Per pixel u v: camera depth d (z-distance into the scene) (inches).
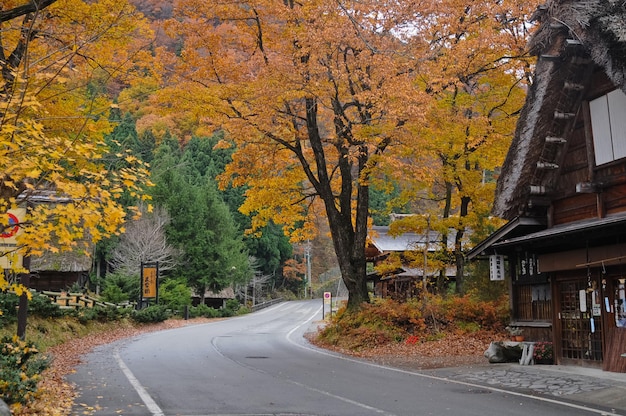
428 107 647.1
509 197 510.9
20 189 284.2
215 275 2011.6
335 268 3368.6
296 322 1534.2
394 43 689.6
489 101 796.6
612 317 459.5
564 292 519.5
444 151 791.1
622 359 439.5
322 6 657.6
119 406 339.9
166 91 708.7
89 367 547.5
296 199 933.2
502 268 598.9
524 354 528.4
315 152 845.2
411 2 677.3
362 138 693.3
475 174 813.9
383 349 716.7
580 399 361.4
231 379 463.2
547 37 458.0
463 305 795.4
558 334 519.2
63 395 373.7
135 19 449.1
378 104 634.2
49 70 369.7
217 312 1882.4
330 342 805.9
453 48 697.6
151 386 422.9
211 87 730.2
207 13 754.2
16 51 405.1
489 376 469.1
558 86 472.7
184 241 1951.3
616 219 399.5
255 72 741.3
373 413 317.7
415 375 493.4
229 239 2143.2
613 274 460.4
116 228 261.1
